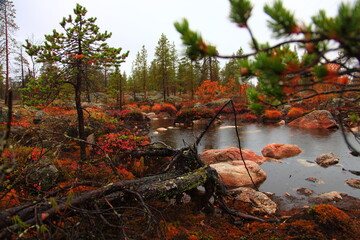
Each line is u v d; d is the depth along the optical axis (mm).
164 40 42969
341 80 1921
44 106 6699
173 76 49594
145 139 9008
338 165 7805
